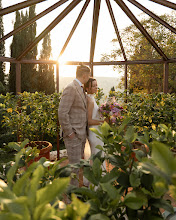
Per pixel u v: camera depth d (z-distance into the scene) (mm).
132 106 4023
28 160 878
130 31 10930
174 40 10180
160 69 12164
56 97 4148
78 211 395
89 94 2861
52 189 409
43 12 4086
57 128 4316
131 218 626
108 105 2658
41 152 3453
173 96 3922
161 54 5320
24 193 456
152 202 640
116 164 777
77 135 2654
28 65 15156
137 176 692
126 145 811
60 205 505
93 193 662
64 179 409
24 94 4238
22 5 3471
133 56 11586
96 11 4230
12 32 4277
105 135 866
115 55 10812
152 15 4348
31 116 4121
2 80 14477
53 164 859
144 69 11891
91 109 2791
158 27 10578
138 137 899
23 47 14430
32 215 398
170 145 867
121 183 708
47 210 390
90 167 778
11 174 494
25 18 14477
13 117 3979
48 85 16562
